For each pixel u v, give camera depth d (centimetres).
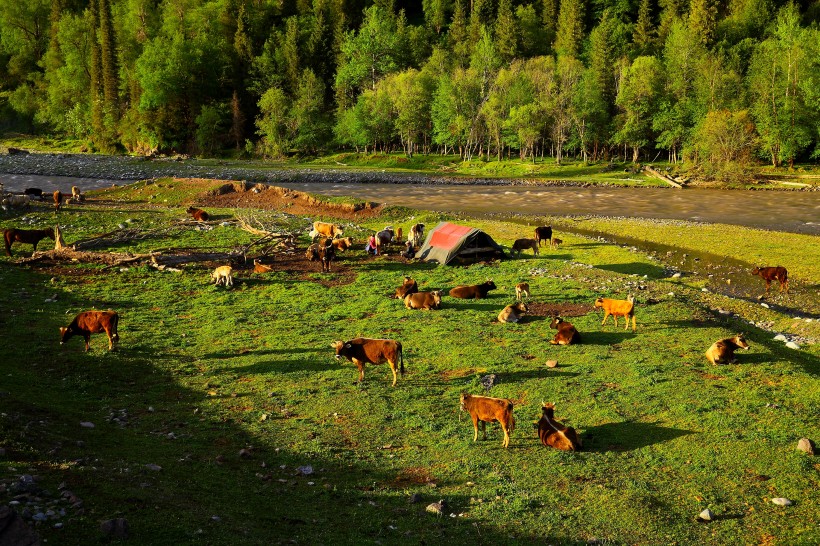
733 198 6950
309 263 3541
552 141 11231
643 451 1405
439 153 12300
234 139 13525
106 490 1055
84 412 1549
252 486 1221
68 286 2891
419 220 4900
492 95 10862
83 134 14375
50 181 7994
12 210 4581
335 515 1128
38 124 15325
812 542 1067
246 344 2175
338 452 1406
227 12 15012
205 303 2708
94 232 4078
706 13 12419
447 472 1317
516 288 2738
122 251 3641
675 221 5300
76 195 5506
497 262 3547
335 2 16012
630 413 1602
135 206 5481
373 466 1345
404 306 2662
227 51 14575
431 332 2300
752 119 9344
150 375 1873
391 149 12912
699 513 1168
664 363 1941
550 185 8562
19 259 3291
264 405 1669
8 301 2567
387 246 3969
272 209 5525
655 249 4231
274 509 1134
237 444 1430
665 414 1591
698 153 9419
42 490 1002
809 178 8269
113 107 13438
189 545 929
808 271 3494
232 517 1062
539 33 15388
